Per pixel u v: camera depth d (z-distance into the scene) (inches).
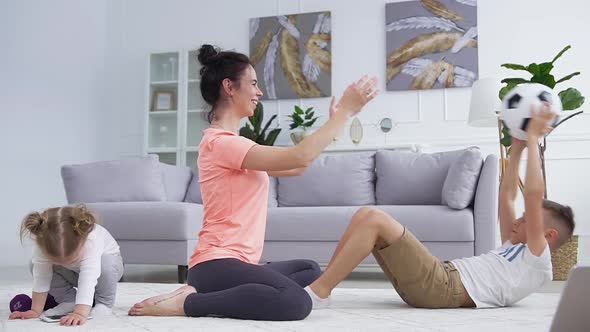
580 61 200.4
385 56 217.2
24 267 190.5
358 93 68.9
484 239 133.3
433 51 211.6
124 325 63.8
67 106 228.7
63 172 157.6
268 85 226.5
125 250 144.1
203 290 71.7
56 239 66.0
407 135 212.8
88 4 239.9
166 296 72.4
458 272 79.3
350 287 127.8
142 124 240.2
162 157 231.6
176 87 232.7
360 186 159.3
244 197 72.6
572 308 45.1
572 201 195.5
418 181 152.6
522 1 206.2
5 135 208.5
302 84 223.3
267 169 69.7
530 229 76.5
